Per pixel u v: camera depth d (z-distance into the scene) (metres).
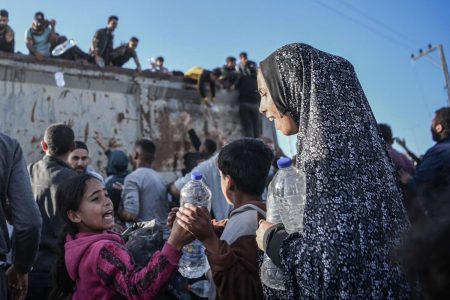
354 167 1.19
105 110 5.99
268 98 1.44
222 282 1.34
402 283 1.13
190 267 1.69
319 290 1.11
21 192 2.19
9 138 2.23
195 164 4.65
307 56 1.34
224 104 7.14
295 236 1.21
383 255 1.13
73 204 1.78
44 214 2.62
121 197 3.50
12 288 2.34
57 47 6.99
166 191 3.67
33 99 5.50
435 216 0.80
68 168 2.80
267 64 1.43
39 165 2.81
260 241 1.34
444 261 0.68
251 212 1.55
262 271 1.35
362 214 1.14
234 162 1.67
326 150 1.19
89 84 5.90
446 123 3.20
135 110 6.23
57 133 2.84
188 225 1.38
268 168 1.70
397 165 3.27
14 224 2.17
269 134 7.53
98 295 1.56
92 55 7.62
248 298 1.34
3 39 6.44
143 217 3.50
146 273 1.43
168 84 6.54
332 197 1.14
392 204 1.20
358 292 1.09
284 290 1.25
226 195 1.74
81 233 1.77
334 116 1.24
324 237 1.12
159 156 6.25
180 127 6.54
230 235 1.50
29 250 2.21
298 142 1.31
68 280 1.80
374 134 1.28
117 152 4.15
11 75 5.37
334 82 1.29
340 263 1.09
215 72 7.19
